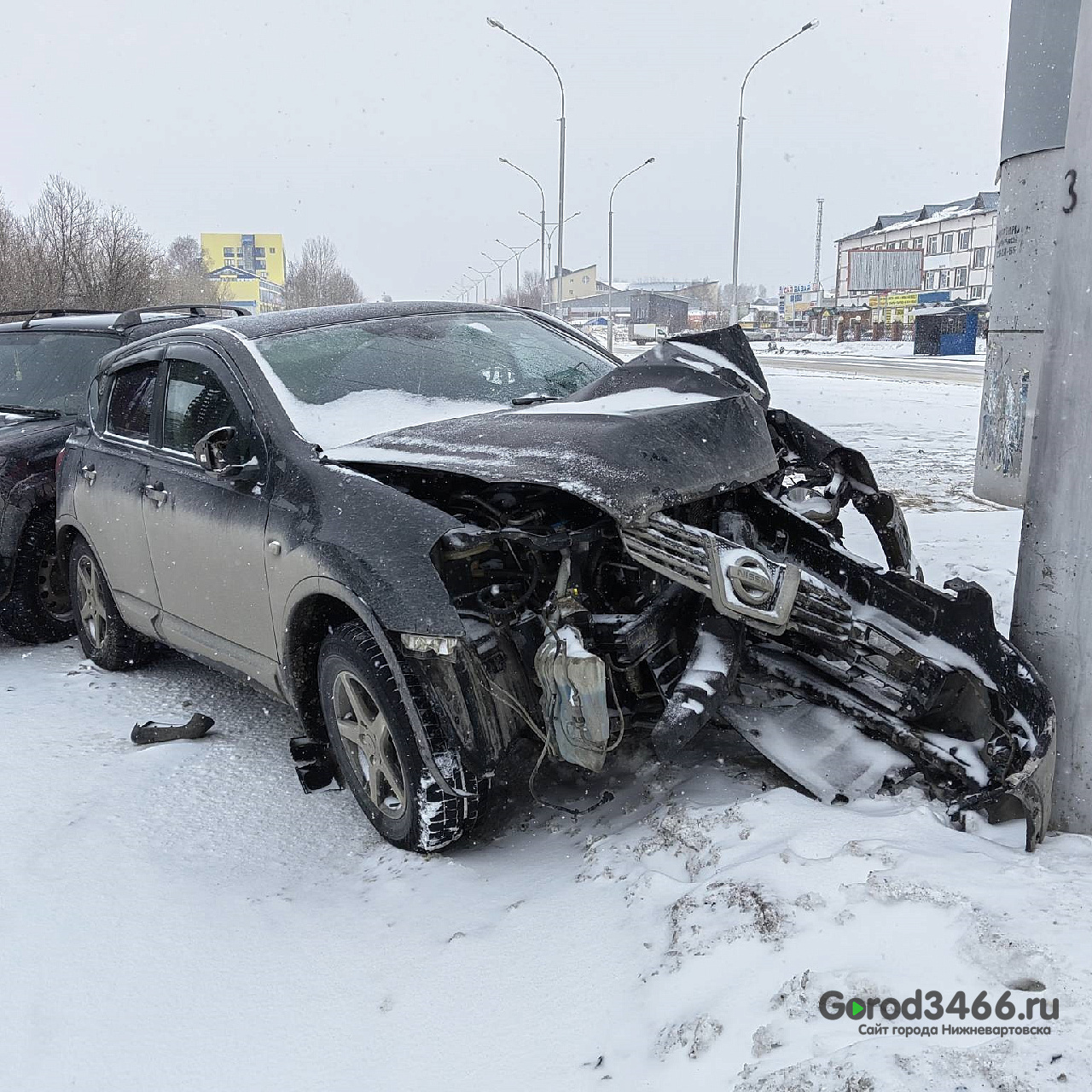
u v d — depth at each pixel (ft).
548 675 10.27
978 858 8.61
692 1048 7.27
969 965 7.32
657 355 14.01
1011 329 29.50
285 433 13.06
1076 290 9.30
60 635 20.90
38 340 23.76
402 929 9.90
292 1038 8.58
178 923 10.37
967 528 25.29
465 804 10.81
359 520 11.23
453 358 15.30
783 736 10.75
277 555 12.17
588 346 17.39
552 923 9.40
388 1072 8.04
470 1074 7.82
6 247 95.14
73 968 9.71
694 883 9.27
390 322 15.92
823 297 311.47
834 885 8.46
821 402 67.31
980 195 265.95
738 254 107.24
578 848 10.80
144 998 9.25
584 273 383.04
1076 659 9.50
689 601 11.09
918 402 67.00
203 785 13.56
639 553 10.52
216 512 13.58
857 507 14.33
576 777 12.33
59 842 12.08
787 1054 6.84
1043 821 9.16
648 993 8.05
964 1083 6.21
